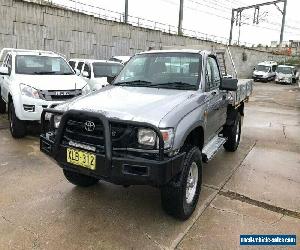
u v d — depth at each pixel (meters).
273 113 11.89
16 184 4.36
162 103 3.42
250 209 3.90
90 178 4.24
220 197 4.21
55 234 3.21
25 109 6.16
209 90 4.29
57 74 7.38
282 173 5.24
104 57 19.30
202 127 3.80
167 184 3.26
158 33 23.44
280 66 30.08
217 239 3.22
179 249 3.04
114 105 3.32
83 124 3.21
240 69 34.91
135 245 3.07
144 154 3.03
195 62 4.30
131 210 3.75
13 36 14.20
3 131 7.15
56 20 15.97
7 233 3.19
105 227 3.37
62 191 4.20
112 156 3.02
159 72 4.37
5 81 7.45
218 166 5.48
